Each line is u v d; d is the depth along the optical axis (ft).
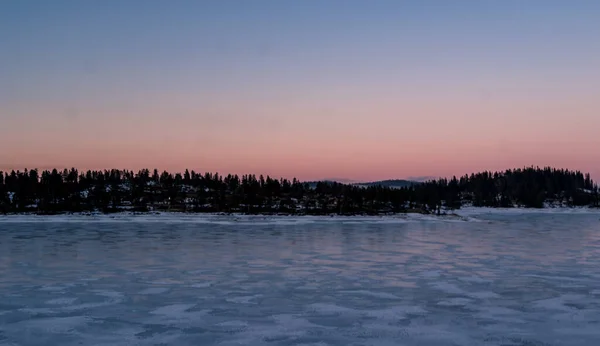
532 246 131.44
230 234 167.12
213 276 82.79
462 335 49.60
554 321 54.85
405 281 78.54
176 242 138.72
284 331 50.75
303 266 94.22
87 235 159.43
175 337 48.70
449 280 79.36
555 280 79.41
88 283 76.18
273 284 75.87
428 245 133.69
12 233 166.30
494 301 64.49
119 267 92.17
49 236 155.33
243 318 55.83
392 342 47.34
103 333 50.06
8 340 47.91
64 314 57.47
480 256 109.50
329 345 46.34
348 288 72.90
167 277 81.61
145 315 57.00
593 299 65.62
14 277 81.35
